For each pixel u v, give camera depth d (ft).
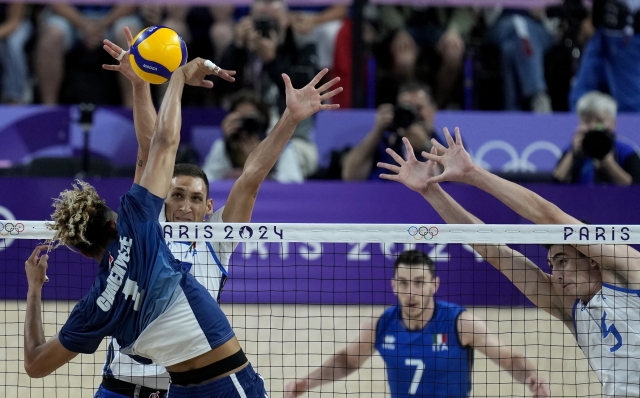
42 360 37.93
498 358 54.34
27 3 114.11
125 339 37.78
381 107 98.58
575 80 112.27
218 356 37.70
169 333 36.83
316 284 94.27
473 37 115.65
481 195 96.22
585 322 46.52
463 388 55.42
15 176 98.89
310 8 116.37
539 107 112.47
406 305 55.26
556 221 44.57
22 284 91.40
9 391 65.51
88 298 37.60
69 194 37.93
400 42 112.16
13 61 112.98
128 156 102.94
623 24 108.68
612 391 45.75
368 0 108.58
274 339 79.30
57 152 102.53
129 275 36.63
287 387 54.60
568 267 46.70
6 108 102.01
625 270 45.21
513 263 49.32
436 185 48.42
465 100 113.91
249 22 106.63
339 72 110.42
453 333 55.36
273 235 43.50
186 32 112.88
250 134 98.07
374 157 99.09
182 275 37.81
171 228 43.06
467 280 93.45
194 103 110.32
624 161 99.76
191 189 45.98
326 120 103.60
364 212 96.63
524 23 112.98
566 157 98.94
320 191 96.37
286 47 108.58
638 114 104.12
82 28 113.80
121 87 114.01
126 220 37.11
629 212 95.66
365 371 74.33
